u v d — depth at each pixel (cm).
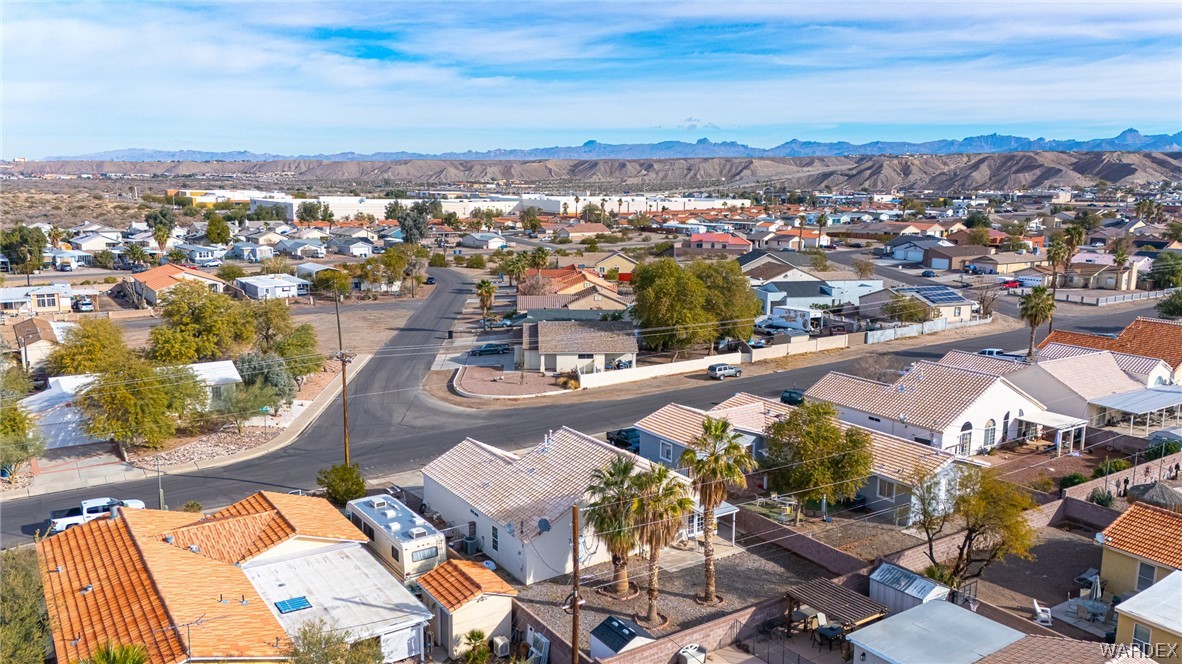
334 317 10412
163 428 5238
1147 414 5550
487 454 4353
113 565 3102
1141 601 2942
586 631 3161
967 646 2712
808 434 4103
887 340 9125
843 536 4081
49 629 2708
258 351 7269
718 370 7362
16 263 14500
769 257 12431
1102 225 19625
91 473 4928
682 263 14725
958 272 14188
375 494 4584
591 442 4103
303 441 5569
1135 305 11388
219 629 2667
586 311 9081
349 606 3042
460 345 8700
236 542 3403
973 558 3853
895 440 4506
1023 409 5444
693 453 3381
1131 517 3544
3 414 4866
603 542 3791
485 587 3161
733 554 3941
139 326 9481
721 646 3138
